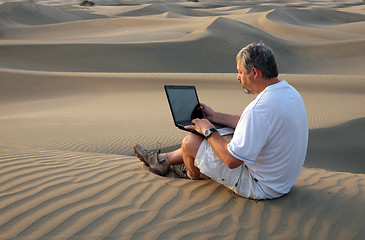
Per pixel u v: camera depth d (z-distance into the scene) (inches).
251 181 113.2
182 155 136.5
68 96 804.0
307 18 2994.6
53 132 372.5
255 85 105.1
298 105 104.3
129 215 102.7
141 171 149.8
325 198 123.0
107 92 826.2
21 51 1396.4
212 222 102.2
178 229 96.8
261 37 1809.8
